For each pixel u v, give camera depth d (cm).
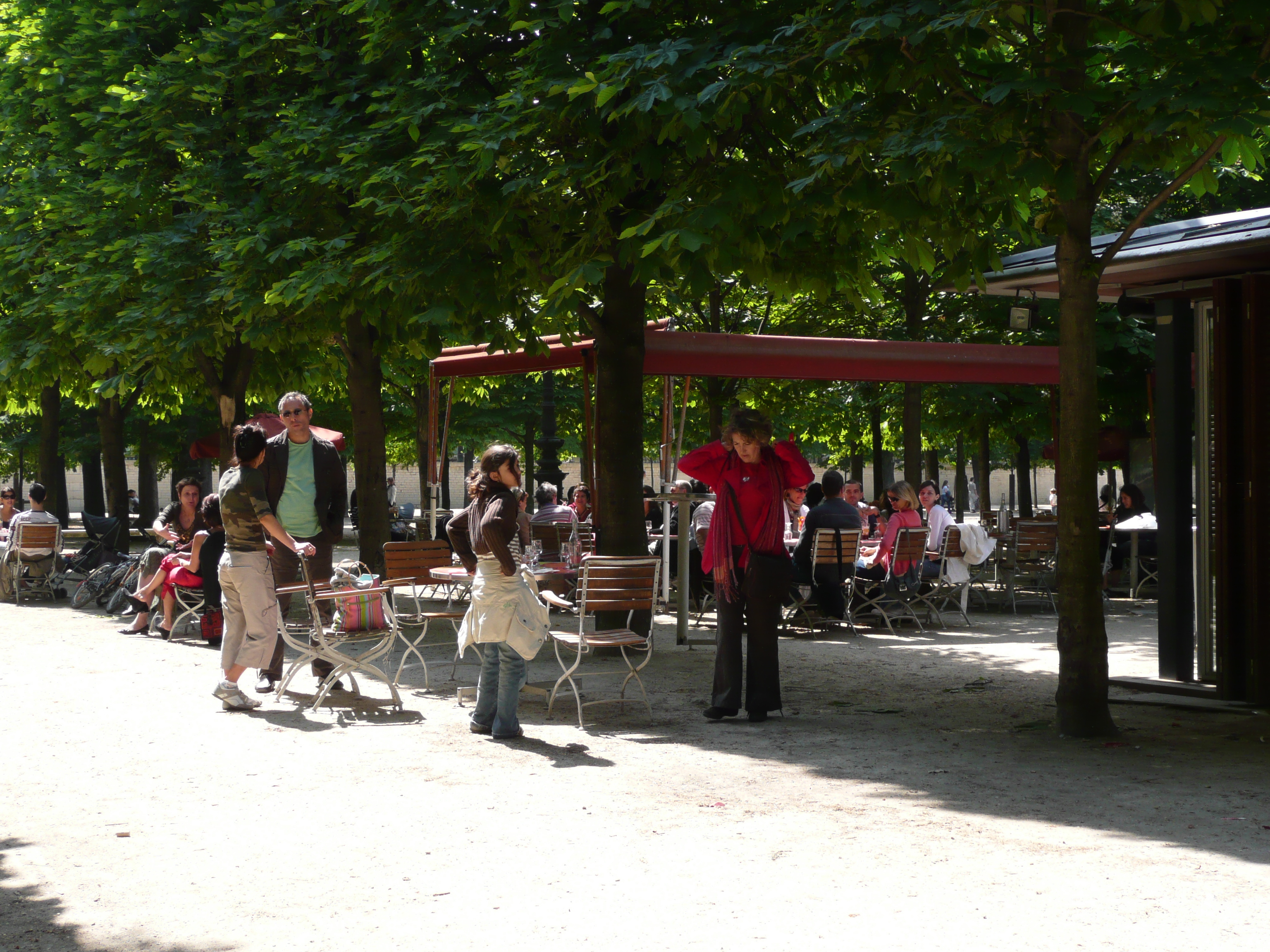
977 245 884
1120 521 1750
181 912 433
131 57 1459
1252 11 613
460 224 1020
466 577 1043
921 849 500
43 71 1530
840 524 1295
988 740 737
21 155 1670
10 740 733
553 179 923
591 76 794
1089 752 700
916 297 2003
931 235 895
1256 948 385
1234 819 547
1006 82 662
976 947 387
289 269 1185
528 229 1016
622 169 878
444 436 1585
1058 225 735
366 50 1146
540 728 782
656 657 1122
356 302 1084
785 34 754
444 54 1071
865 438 2934
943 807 571
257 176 1224
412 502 5562
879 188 779
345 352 1502
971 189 805
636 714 834
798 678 993
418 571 1155
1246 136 638
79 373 1855
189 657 1093
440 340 1059
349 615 852
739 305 2197
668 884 457
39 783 629
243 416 1789
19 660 1073
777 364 1204
